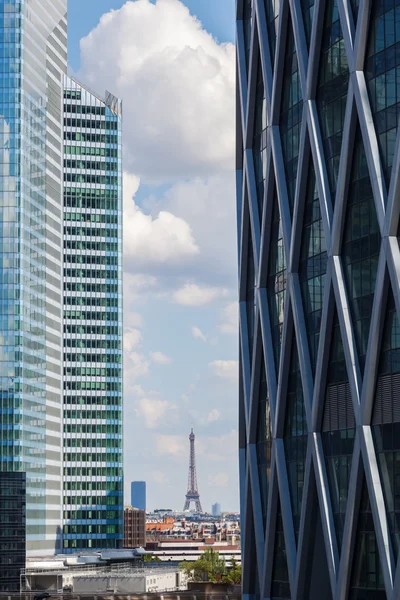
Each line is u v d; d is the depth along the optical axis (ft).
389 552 228.43
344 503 252.42
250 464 320.91
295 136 291.58
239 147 349.00
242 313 338.95
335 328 257.96
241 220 339.77
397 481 227.20
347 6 249.34
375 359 233.96
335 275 252.83
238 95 348.79
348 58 246.88
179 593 546.26
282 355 290.97
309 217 278.05
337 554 254.47
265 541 303.89
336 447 257.34
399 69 230.07
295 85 291.58
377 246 237.66
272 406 299.99
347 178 249.55
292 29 293.23
